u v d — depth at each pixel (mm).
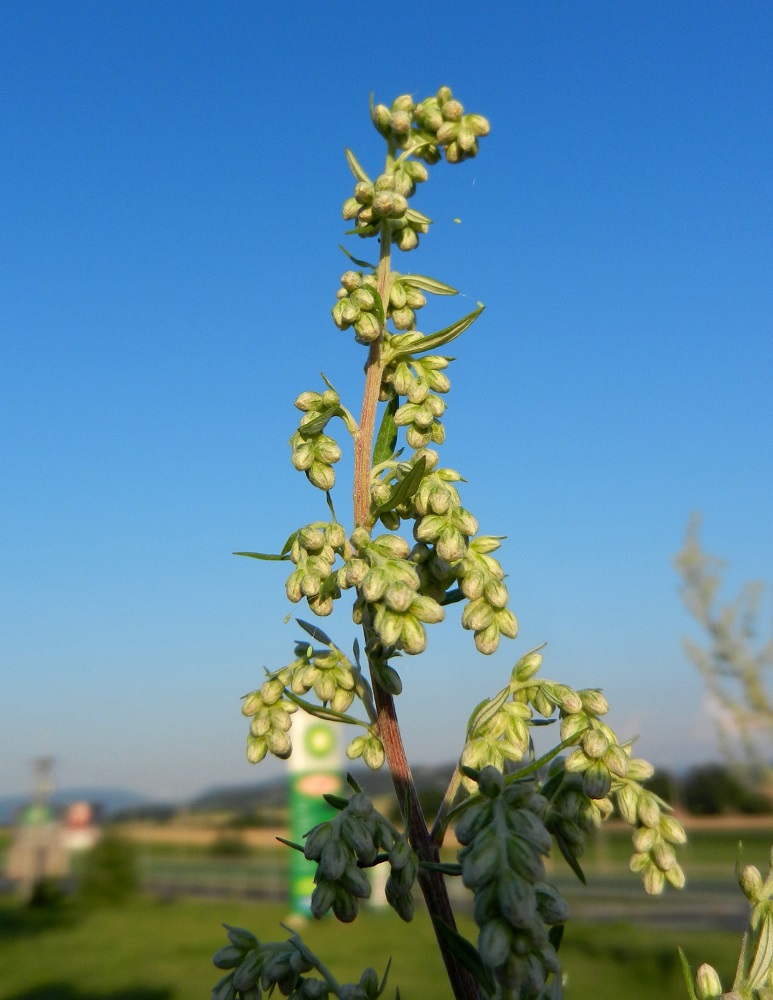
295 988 109
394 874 92
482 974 89
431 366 120
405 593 92
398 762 107
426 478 108
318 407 119
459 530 104
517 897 68
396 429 120
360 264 125
